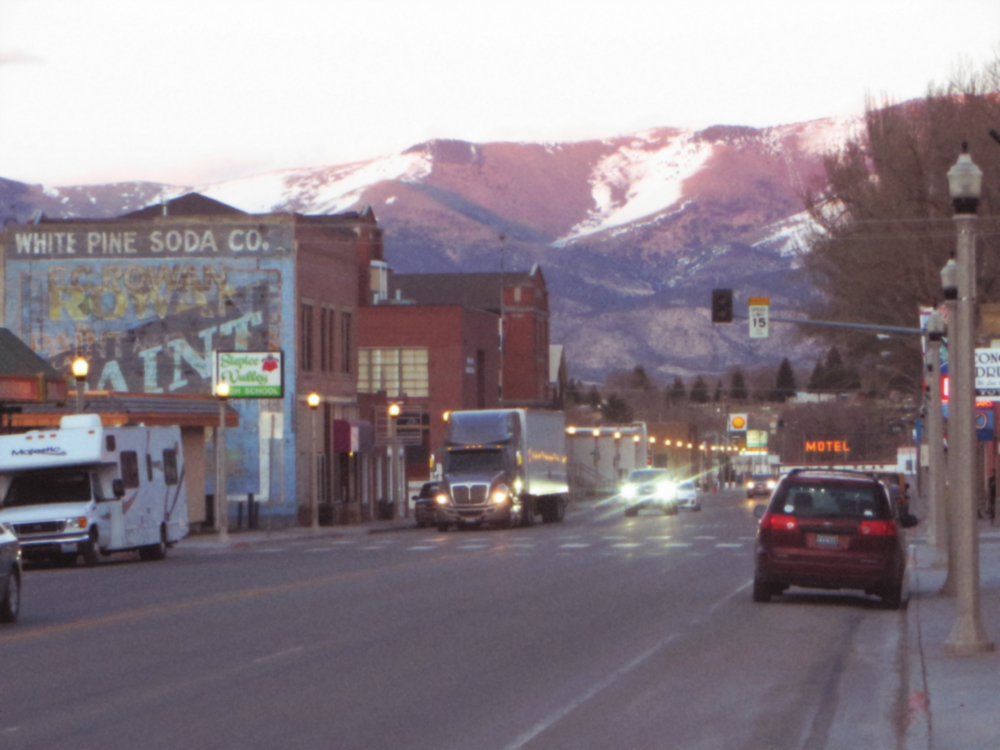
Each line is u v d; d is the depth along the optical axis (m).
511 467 68.44
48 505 41.78
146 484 45.53
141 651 20.11
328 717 14.69
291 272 74.31
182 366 74.62
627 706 15.42
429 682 17.08
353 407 83.25
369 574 35.59
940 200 74.31
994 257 71.56
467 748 13.08
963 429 19.39
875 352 92.12
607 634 22.05
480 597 28.52
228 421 67.44
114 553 50.16
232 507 72.75
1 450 42.16
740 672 18.06
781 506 27.16
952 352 27.75
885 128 77.38
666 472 90.50
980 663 18.12
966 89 74.94
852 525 26.53
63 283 75.38
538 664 18.66
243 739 13.49
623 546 49.50
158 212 96.88
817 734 13.87
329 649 20.14
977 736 13.09
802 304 91.50
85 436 42.16
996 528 62.81
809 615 25.31
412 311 111.88
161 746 13.16
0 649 20.53
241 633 22.22
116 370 75.00
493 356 123.06
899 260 76.12
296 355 74.19
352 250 84.00
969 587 19.27
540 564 39.38
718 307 50.50
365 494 85.88
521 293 134.88
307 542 58.22
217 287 74.69
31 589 32.72
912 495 121.19
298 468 73.62
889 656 19.84
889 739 13.59
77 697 16.06
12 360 54.47
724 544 50.44
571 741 13.44
